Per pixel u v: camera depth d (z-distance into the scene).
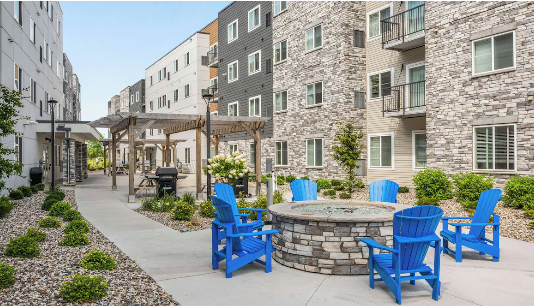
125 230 8.37
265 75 23.78
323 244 5.37
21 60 15.90
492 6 11.84
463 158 12.64
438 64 13.41
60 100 28.30
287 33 21.80
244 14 25.80
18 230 7.76
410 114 15.06
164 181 14.13
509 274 5.27
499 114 11.68
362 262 5.30
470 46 12.46
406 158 16.33
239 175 11.74
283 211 5.97
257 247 5.61
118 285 4.69
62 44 29.34
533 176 10.84
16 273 4.87
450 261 5.99
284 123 22.09
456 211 10.41
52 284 4.55
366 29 18.30
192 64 34.09
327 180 17.78
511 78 11.38
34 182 17.14
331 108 18.64
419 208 4.41
